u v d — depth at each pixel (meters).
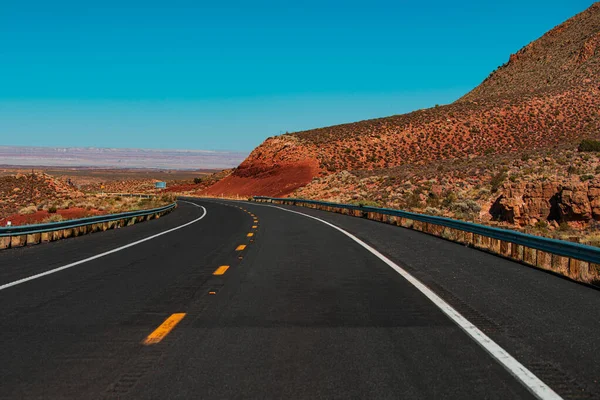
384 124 96.88
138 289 9.13
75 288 9.26
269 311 7.43
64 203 43.62
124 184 149.25
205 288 9.18
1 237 16.56
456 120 89.44
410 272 10.87
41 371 4.96
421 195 44.03
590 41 114.25
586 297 8.46
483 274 10.68
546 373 4.88
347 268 11.44
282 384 4.60
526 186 31.61
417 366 5.07
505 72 138.50
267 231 21.52
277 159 94.81
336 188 63.81
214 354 5.46
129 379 4.74
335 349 5.62
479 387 4.53
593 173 34.94
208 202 67.38
